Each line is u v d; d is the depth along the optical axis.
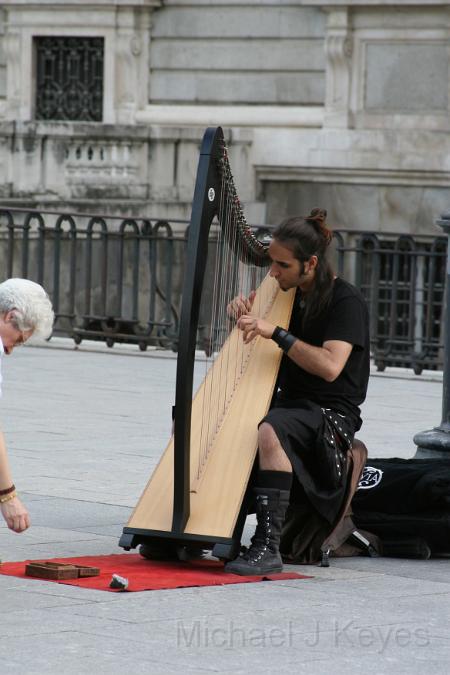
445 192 51.50
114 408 24.67
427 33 51.16
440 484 15.02
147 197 49.78
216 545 13.67
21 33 56.25
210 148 13.31
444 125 51.19
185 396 13.56
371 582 13.75
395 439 22.00
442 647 11.42
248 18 53.94
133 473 18.81
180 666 10.64
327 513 14.30
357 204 52.69
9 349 12.34
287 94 53.75
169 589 13.02
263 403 14.46
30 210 34.62
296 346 14.28
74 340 34.09
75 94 56.28
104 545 14.89
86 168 48.50
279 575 13.84
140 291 44.78
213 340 14.97
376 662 10.95
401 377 30.89
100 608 12.23
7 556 14.17
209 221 13.48
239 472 14.06
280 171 53.59
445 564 14.84
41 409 24.20
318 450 14.17
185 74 54.97
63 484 17.95
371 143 51.88
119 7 54.69
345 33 52.06
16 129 47.88
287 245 14.41
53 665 10.55
